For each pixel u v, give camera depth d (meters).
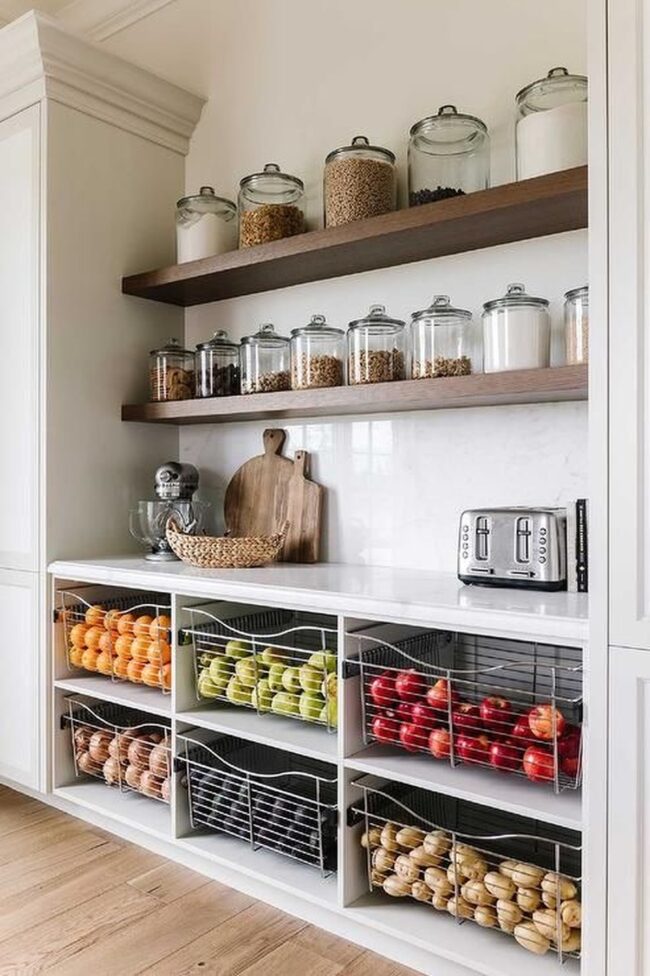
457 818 2.05
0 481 2.49
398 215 1.87
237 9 2.56
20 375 2.41
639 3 1.31
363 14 2.25
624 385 1.33
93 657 2.30
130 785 2.24
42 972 1.63
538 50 1.93
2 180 2.46
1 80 2.41
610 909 1.34
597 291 1.36
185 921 1.83
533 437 1.93
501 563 1.77
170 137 2.66
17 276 2.42
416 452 2.13
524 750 1.54
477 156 1.92
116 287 2.53
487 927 1.64
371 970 1.66
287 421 2.42
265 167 2.28
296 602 1.77
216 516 2.61
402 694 1.68
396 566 2.17
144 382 2.62
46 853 2.15
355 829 1.74
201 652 2.08
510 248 1.97
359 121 2.26
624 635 1.32
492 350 1.80
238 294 2.54
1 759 2.50
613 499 1.34
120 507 2.55
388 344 2.01
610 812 1.34
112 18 2.91
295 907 1.87
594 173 1.36
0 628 2.50
